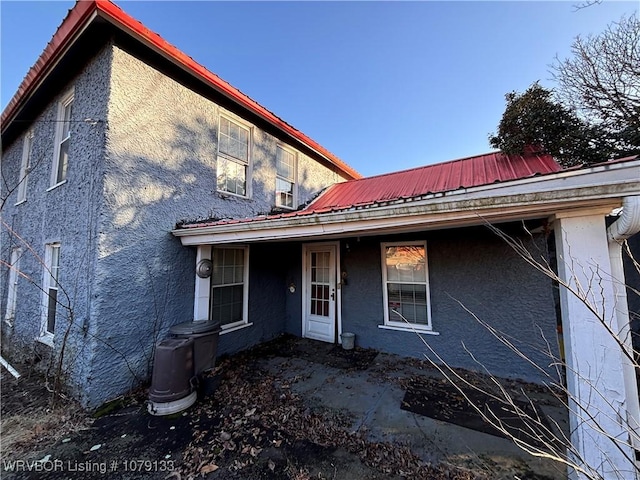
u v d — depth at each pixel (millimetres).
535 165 5297
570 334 2188
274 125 6695
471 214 2580
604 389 2025
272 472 2465
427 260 5320
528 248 4473
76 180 4336
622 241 2184
